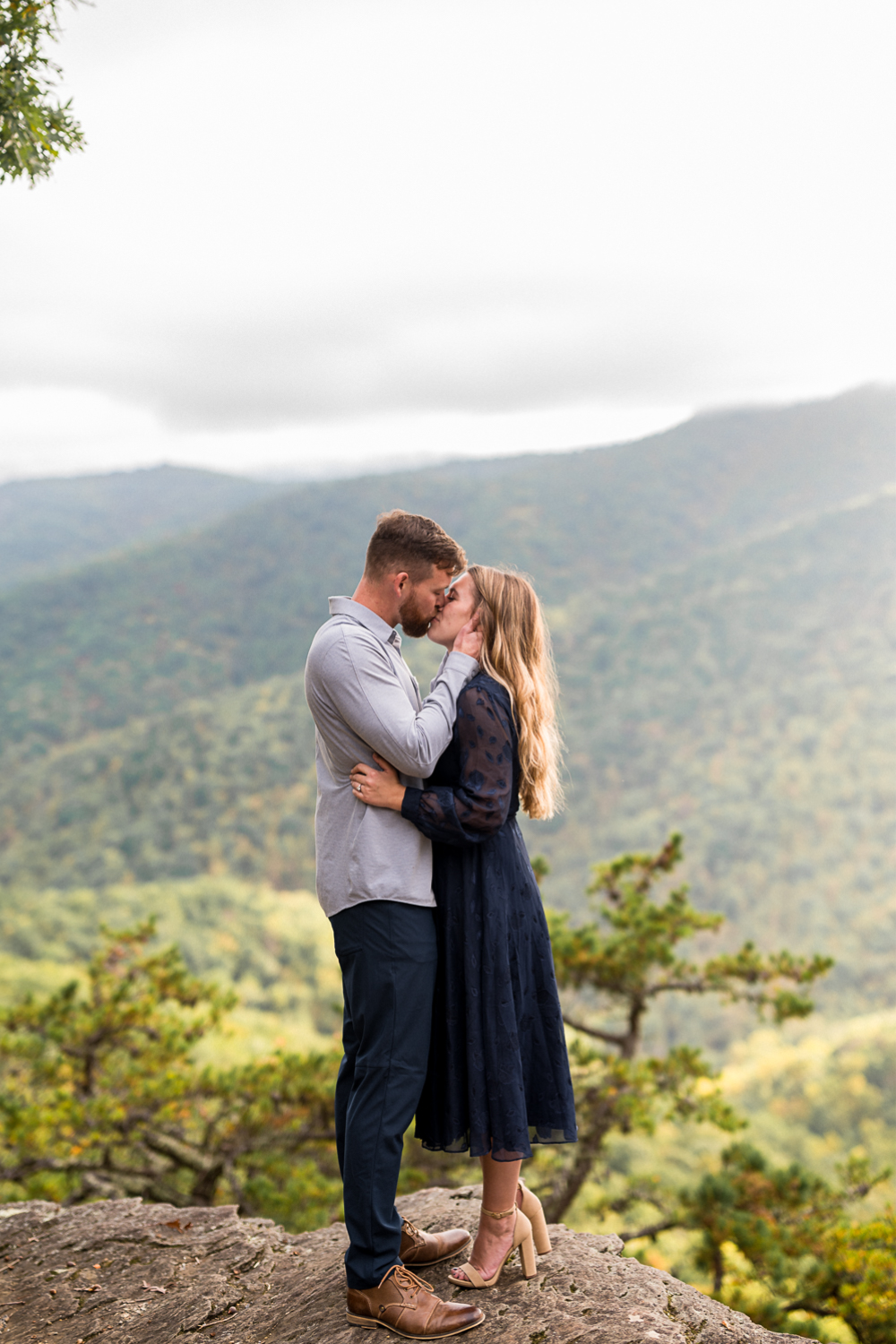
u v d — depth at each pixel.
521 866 2.31
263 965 92.62
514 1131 2.18
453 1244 2.53
